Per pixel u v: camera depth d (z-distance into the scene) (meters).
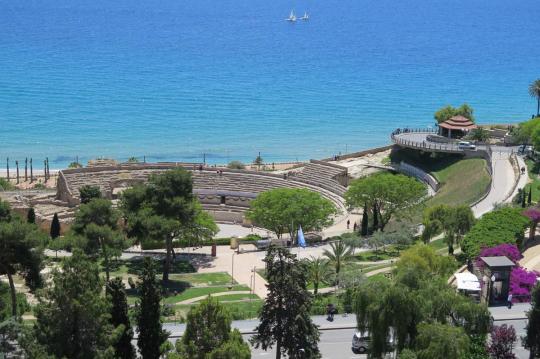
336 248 135.75
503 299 122.75
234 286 138.25
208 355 83.50
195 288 136.62
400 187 176.75
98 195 186.38
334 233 179.25
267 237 179.88
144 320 91.50
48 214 184.50
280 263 94.69
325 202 175.12
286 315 93.81
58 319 86.31
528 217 145.25
